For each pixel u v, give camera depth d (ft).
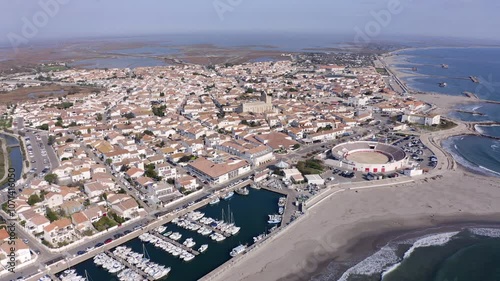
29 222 440.86
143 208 499.51
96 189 529.45
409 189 562.66
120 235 433.89
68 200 508.53
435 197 537.65
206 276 362.94
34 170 640.58
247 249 409.69
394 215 490.49
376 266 390.21
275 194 557.33
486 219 481.05
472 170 643.04
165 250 413.80
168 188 534.37
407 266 391.24
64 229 431.02
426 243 431.43
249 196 552.41
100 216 468.34
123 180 584.81
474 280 370.73
